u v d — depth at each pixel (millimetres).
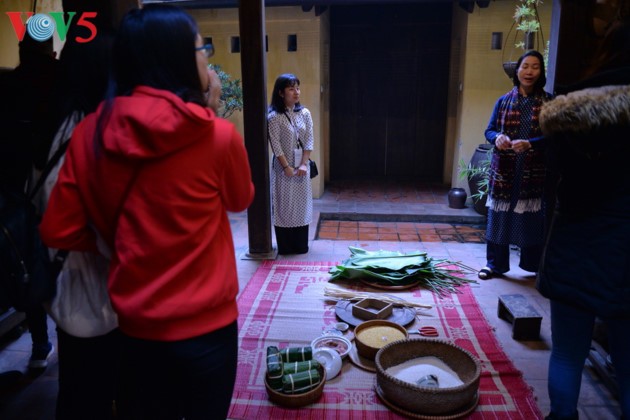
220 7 5309
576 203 1605
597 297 1573
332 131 6953
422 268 3486
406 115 6789
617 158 1493
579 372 1781
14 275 1421
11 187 1620
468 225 5195
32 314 2365
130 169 1104
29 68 1853
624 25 1510
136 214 1110
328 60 6527
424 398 1991
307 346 2543
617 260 1535
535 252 3461
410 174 6969
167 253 1129
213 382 1260
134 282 1144
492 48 5543
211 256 1206
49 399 2232
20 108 1801
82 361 1532
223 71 5996
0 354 2594
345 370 2396
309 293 3293
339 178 7066
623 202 1520
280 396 2111
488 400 2162
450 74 6398
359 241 4586
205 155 1144
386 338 2521
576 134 1498
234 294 1270
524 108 3180
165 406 1312
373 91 6766
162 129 1046
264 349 2598
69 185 1147
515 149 3141
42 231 1163
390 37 6551
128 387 1293
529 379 2367
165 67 1129
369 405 2133
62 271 1448
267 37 5855
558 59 2520
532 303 3199
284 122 3791
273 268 3752
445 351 2316
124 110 1082
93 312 1457
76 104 1449
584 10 2432
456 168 6039
